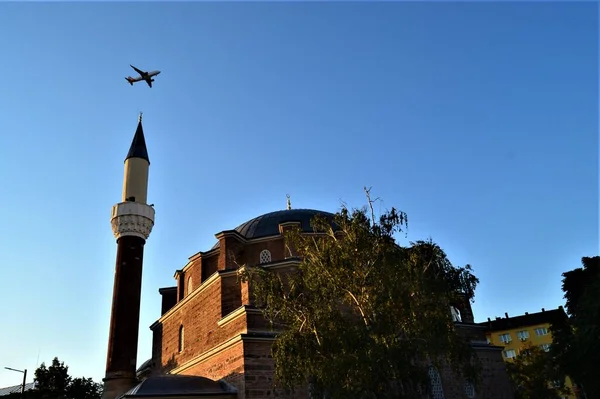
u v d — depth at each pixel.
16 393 45.00
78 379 52.84
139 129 37.97
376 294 18.03
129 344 28.83
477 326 32.88
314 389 18.30
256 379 23.06
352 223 19.88
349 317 20.36
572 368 32.06
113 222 32.97
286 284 26.86
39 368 51.59
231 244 31.66
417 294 18.22
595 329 28.94
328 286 18.97
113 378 27.59
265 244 32.47
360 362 16.27
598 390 29.39
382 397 16.75
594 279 33.09
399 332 18.17
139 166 35.59
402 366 16.80
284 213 35.81
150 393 22.25
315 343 18.22
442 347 17.55
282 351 18.44
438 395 28.02
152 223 33.88
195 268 33.66
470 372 18.56
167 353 33.53
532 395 52.53
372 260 18.94
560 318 36.47
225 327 26.59
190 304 31.47
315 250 20.69
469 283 19.83
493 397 30.52
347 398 16.08
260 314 25.12
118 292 30.30
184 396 22.52
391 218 20.72
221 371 25.08
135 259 31.73
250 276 21.58
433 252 19.86
